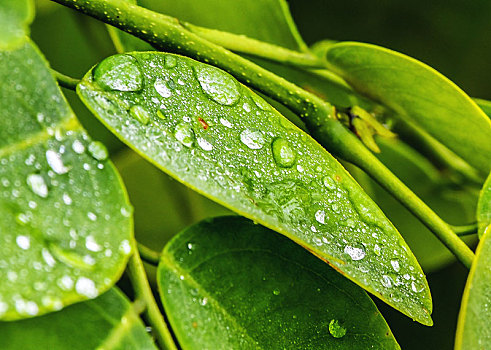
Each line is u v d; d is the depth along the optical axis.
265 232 0.16
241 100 0.16
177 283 0.16
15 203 0.15
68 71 0.20
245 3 0.20
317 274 0.16
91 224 0.15
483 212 0.17
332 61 0.19
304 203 0.16
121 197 0.15
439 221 0.18
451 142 0.19
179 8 0.19
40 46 0.20
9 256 0.14
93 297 0.15
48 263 0.15
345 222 0.16
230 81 0.17
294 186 0.16
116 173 0.15
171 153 0.16
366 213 0.16
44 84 0.15
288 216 0.16
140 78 0.16
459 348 0.16
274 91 0.18
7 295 0.14
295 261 0.16
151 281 0.19
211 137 0.16
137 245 0.16
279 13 0.20
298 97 0.18
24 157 0.15
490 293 0.16
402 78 0.18
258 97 0.17
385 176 0.18
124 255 0.15
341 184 0.16
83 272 0.15
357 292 0.16
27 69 0.15
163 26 0.17
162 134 0.16
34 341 0.15
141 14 0.17
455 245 0.18
